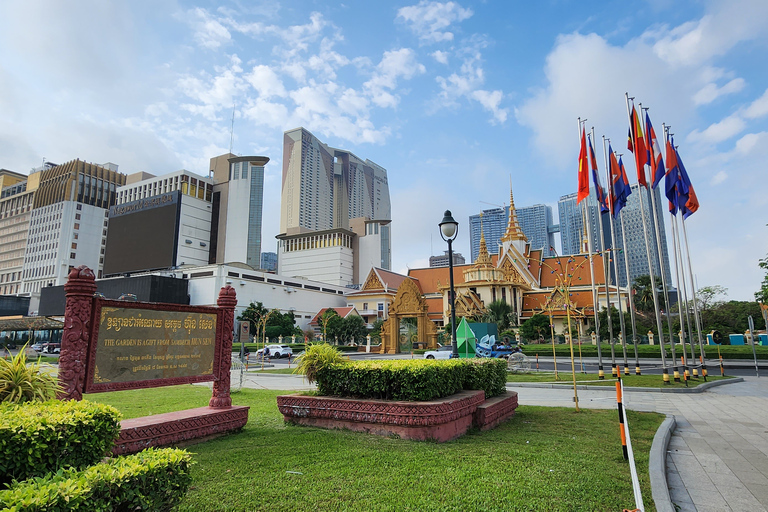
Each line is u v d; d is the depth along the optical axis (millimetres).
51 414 4129
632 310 22766
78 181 124188
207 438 8234
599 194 22453
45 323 44062
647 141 20984
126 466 3324
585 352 40250
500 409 10539
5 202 141375
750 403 14609
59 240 117938
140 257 98062
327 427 9281
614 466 6922
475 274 64500
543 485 5887
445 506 5148
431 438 8164
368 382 9203
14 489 2867
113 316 7520
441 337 57688
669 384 18781
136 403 13617
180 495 3668
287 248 137875
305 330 86188
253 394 16344
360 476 6145
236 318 77438
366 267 134000
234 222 118875
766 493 6395
